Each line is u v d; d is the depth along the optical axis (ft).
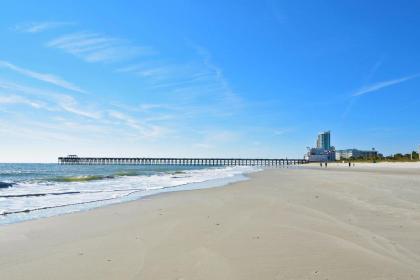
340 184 69.72
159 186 77.30
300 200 44.24
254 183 83.51
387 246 20.49
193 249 20.48
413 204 37.86
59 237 24.59
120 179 108.17
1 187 73.77
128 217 33.19
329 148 587.27
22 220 32.42
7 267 17.51
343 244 21.03
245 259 18.21
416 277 15.35
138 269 16.94
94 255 19.60
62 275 16.21
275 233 24.44
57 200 49.06
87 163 532.73
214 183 87.40
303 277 15.40
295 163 527.81
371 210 34.19
